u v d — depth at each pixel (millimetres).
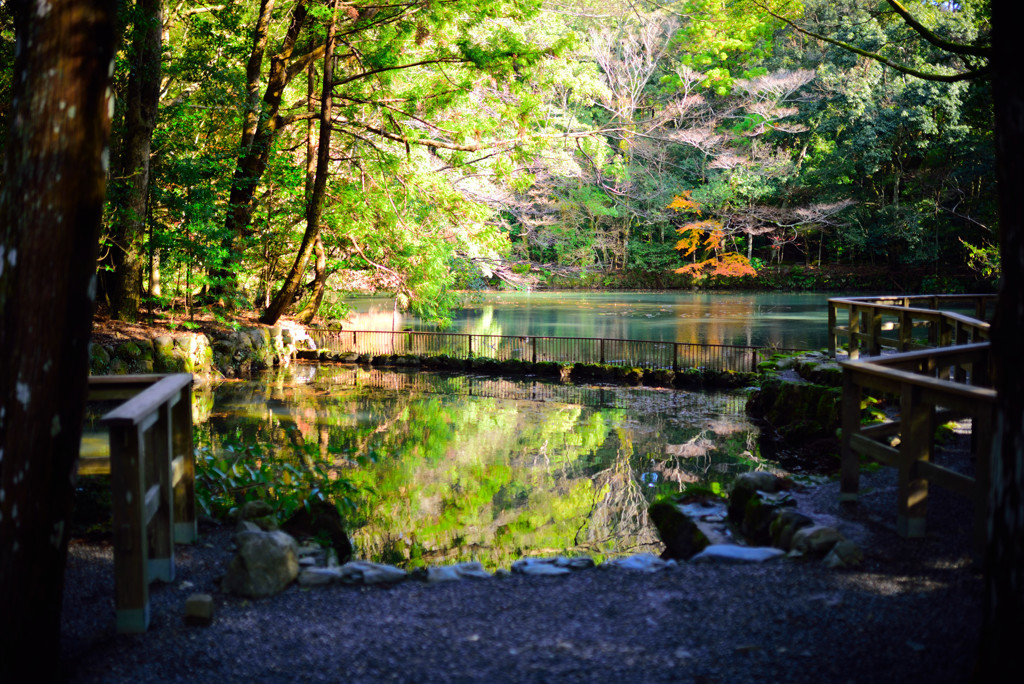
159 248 17031
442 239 22500
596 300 37875
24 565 3047
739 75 41500
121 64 14273
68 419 3127
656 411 12633
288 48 19125
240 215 19578
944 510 5207
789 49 39906
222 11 18688
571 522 7059
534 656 3367
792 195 43500
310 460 8750
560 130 27297
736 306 34156
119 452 3711
